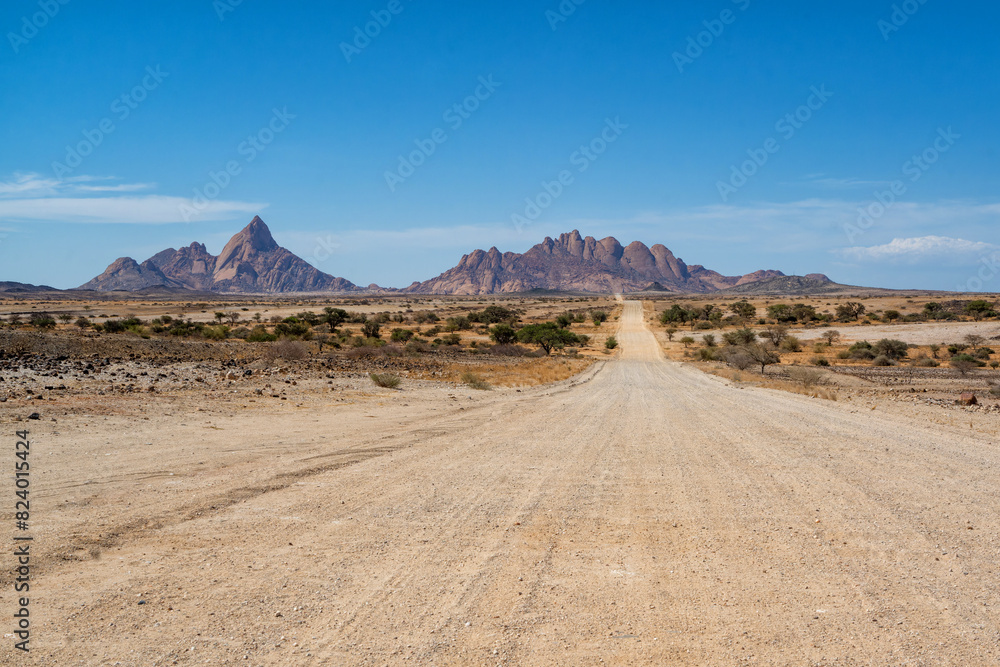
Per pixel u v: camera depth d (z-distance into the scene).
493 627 4.18
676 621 4.30
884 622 4.25
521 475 9.19
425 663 3.70
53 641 3.88
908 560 5.52
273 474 8.72
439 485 8.44
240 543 5.84
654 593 4.79
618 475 9.28
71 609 4.34
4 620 4.16
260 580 4.94
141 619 4.21
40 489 7.45
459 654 3.80
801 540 6.12
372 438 12.40
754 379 38.38
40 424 11.38
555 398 23.95
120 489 7.60
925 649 3.87
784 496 7.95
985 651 3.84
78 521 6.29
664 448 11.86
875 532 6.35
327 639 3.98
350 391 21.70
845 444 12.34
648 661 3.73
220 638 3.96
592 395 25.86
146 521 6.39
